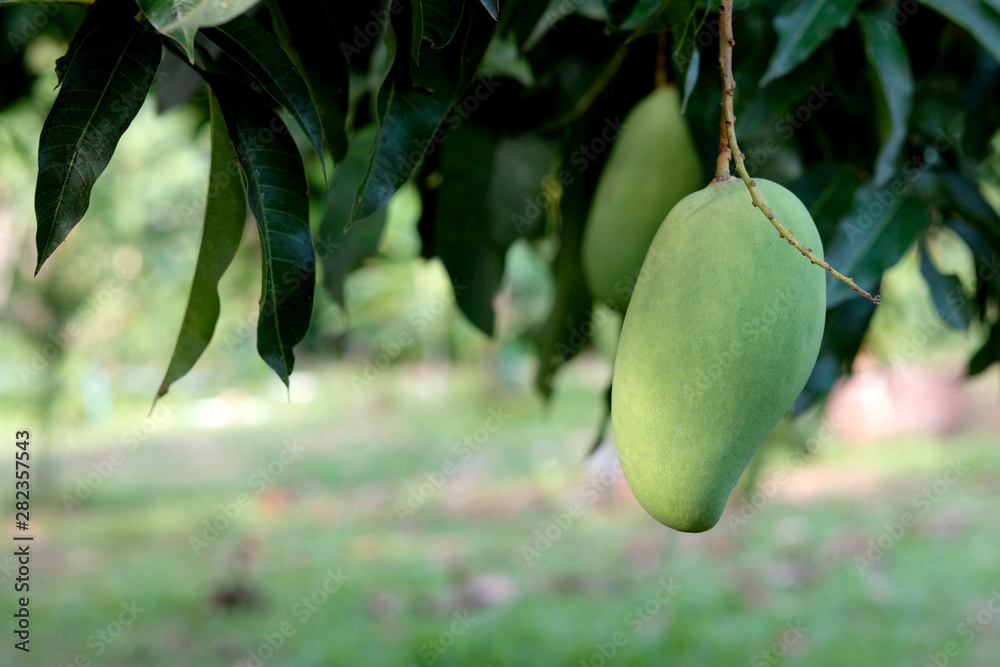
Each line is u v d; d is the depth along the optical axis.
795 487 6.77
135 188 5.79
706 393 0.72
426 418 10.70
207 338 0.89
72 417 8.66
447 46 0.88
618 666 3.71
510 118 1.53
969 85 1.40
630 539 5.64
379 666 3.75
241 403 11.97
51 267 5.87
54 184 0.70
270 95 0.75
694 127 1.18
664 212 1.16
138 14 0.73
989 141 1.41
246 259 5.12
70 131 0.70
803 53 1.11
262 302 0.76
